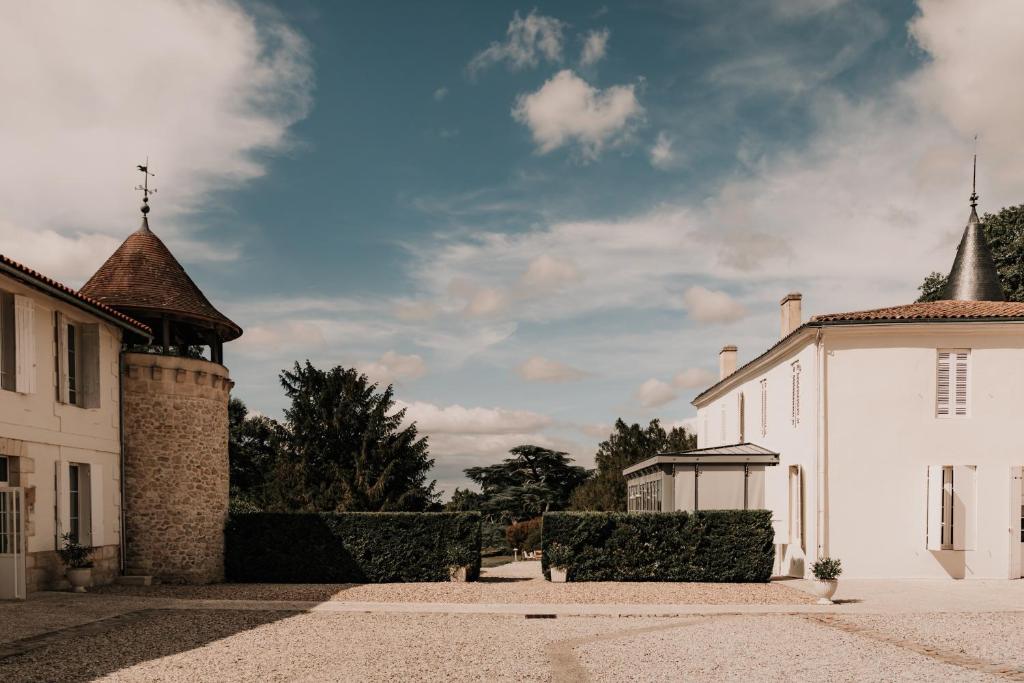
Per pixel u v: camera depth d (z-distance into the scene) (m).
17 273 14.07
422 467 39.03
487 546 42.88
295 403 40.38
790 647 10.91
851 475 19.67
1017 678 9.04
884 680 8.89
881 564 19.36
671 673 9.17
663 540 19.14
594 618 13.78
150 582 17.95
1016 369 19.67
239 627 12.30
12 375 14.77
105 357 18.02
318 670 9.16
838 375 19.95
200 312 19.81
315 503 36.03
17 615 12.54
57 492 15.98
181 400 19.12
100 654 9.92
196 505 19.02
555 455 46.50
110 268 19.62
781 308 26.22
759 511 19.12
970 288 26.22
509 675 8.98
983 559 19.20
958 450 19.55
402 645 10.87
